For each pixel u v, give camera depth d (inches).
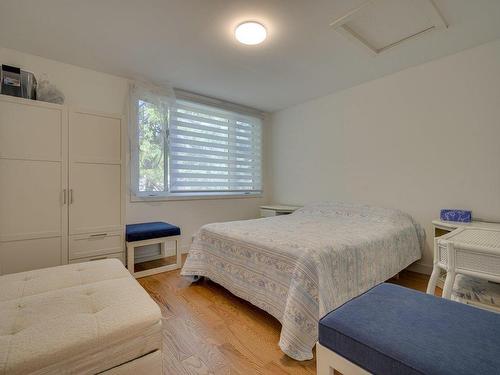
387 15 72.6
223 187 149.4
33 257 80.0
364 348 30.4
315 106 143.3
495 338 29.6
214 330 64.3
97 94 107.7
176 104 128.5
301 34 80.9
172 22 75.0
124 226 97.6
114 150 95.0
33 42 86.0
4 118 75.2
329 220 105.5
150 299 45.4
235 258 77.7
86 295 45.7
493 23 76.0
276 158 167.8
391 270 80.1
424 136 101.8
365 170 121.1
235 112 152.1
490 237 52.9
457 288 53.0
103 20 74.2
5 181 75.5
